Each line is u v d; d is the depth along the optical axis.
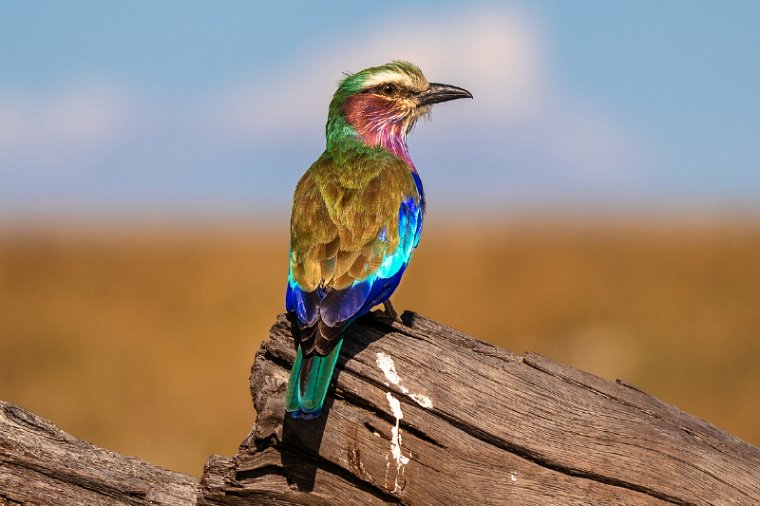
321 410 10.17
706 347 30.22
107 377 26.62
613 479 10.09
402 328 10.68
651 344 30.80
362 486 10.16
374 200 12.03
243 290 34.94
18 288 35.97
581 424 10.20
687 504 10.09
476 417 10.16
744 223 44.69
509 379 10.35
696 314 33.69
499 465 10.10
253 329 31.41
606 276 37.56
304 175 13.03
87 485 10.59
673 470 10.13
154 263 37.81
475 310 35.78
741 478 10.17
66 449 10.67
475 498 10.03
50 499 10.53
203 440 23.25
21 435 10.59
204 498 10.34
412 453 10.11
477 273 37.69
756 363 28.45
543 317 34.84
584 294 36.06
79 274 37.38
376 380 10.30
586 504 10.07
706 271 37.81
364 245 11.45
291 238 11.84
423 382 10.27
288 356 10.53
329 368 10.10
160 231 51.28
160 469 10.83
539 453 10.09
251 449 10.13
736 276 37.59
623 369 28.78
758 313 33.59
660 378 27.83
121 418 24.30
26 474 10.54
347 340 10.59
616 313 34.19
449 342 10.57
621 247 40.66
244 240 41.81
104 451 10.81
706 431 10.42
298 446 10.08
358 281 11.03
